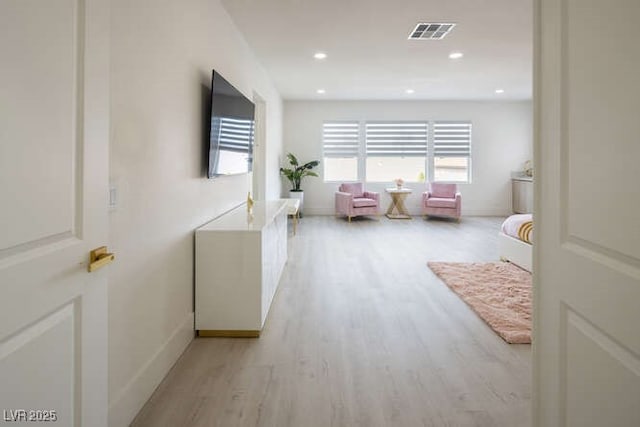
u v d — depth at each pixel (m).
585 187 1.03
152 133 2.16
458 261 5.00
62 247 1.07
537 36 1.27
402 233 7.08
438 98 8.95
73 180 1.13
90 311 1.22
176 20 2.53
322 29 4.43
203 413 1.93
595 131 0.98
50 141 1.02
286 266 4.75
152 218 2.16
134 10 1.94
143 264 2.04
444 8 3.89
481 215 9.47
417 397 2.06
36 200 0.97
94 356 1.24
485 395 2.07
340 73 6.53
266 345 2.68
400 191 8.80
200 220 3.02
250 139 4.55
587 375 1.03
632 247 0.85
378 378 2.25
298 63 5.89
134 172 1.95
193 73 2.88
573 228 1.09
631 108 0.85
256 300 2.80
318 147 9.34
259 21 4.15
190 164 2.81
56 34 1.04
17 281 0.91
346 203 8.34
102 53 1.25
